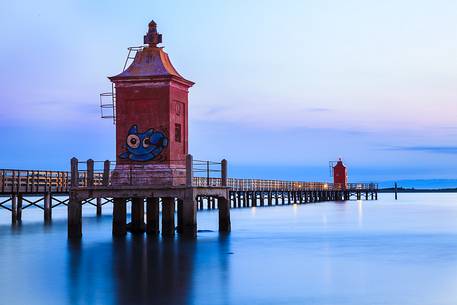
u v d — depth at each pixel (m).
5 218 76.25
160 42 41.66
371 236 45.84
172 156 39.81
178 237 39.75
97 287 24.31
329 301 22.22
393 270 28.72
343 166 149.38
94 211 94.25
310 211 86.81
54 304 21.70
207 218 67.88
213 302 21.94
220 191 42.78
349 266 29.83
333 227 55.22
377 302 22.11
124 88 40.19
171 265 29.47
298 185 119.31
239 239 41.06
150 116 39.81
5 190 57.22
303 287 24.55
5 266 29.38
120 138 40.03
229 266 29.38
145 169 39.53
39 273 27.44
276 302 22.08
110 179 42.53
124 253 33.25
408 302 22.11
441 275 27.34
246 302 22.00
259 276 26.86
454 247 38.12
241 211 85.81
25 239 41.59
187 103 42.16
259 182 99.38
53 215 80.50
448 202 145.00
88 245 36.62
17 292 23.53
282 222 61.97
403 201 155.25
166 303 21.77
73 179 39.22
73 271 27.88
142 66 40.53
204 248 35.47
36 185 60.78
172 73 40.38
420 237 45.16
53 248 35.66
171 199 39.97
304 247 37.81
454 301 22.25
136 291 23.59
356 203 127.50
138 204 42.81
